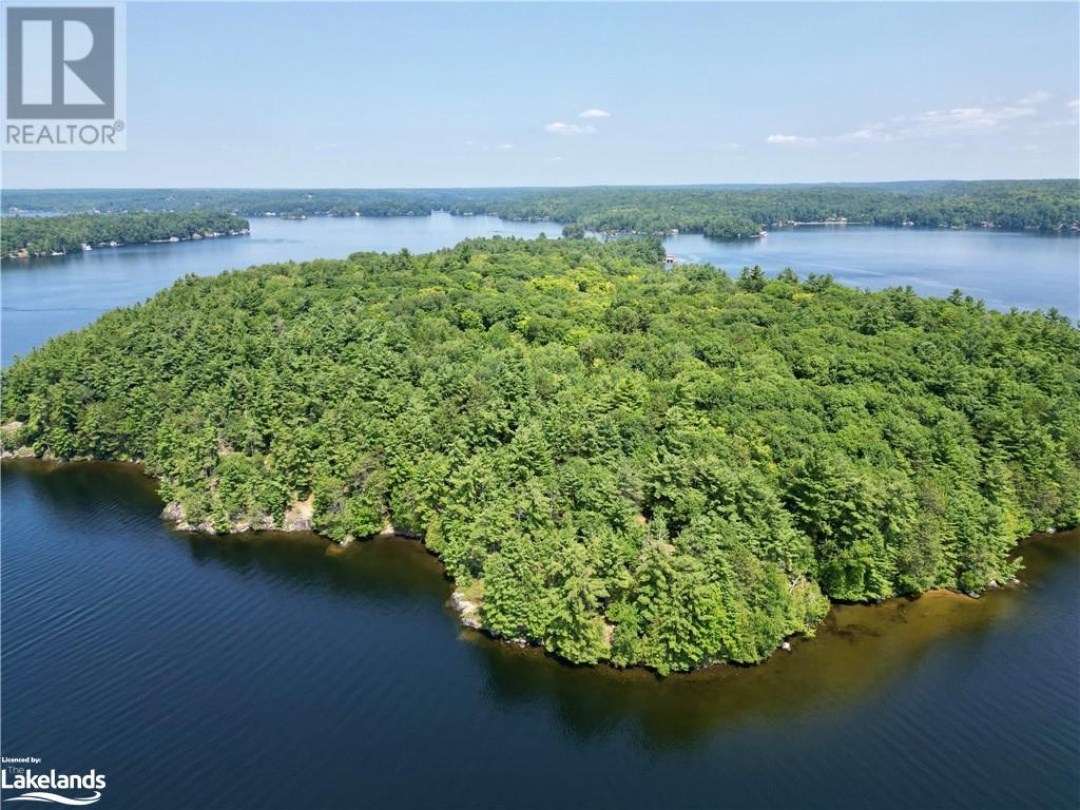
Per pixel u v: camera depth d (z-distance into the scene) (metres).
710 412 122.94
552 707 84.88
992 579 107.75
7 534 124.69
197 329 170.38
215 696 85.94
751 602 91.75
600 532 95.56
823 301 195.38
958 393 133.38
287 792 72.75
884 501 99.31
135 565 115.00
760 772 75.69
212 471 131.88
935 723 82.00
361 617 101.75
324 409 137.38
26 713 82.88
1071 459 124.19
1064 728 81.12
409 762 76.81
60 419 155.88
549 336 175.62
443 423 123.94
